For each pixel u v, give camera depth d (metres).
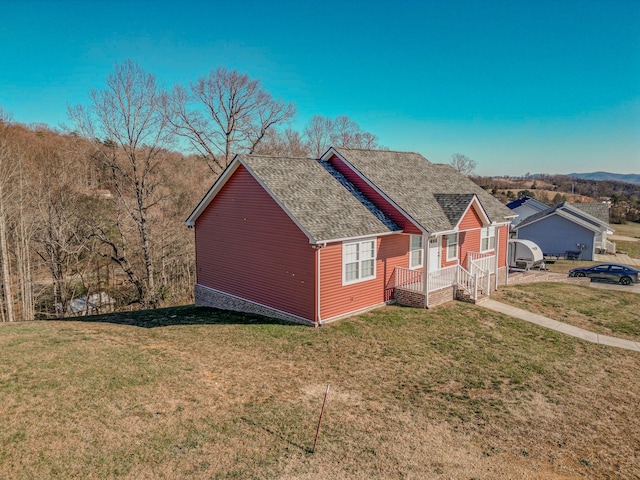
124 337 14.95
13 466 7.30
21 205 26.89
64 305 29.17
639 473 8.29
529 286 25.44
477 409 10.42
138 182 30.19
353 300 17.27
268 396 10.46
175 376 11.27
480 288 21.56
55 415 8.91
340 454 8.24
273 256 17.47
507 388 11.70
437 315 17.66
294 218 15.69
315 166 20.38
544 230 43.59
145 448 8.05
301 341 14.41
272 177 17.62
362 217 17.77
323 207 17.16
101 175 35.31
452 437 9.12
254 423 9.17
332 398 10.52
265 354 13.25
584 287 26.89
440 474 7.83
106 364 11.84
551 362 13.88
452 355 13.75
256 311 18.67
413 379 11.88
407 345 14.33
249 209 18.48
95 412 9.15
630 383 12.73
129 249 32.41
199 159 42.28
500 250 25.62
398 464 8.04
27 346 13.20
